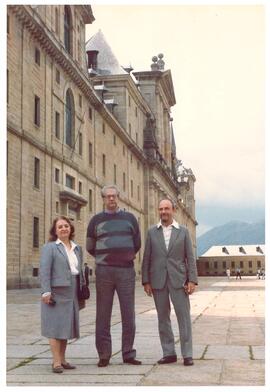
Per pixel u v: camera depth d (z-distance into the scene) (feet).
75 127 136.05
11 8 95.30
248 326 39.37
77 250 24.35
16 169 96.99
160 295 24.31
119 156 188.44
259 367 22.47
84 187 144.36
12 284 93.91
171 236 24.62
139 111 225.56
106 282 23.93
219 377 20.43
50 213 114.32
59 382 19.97
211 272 458.91
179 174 401.70
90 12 146.30
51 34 113.19
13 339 32.22
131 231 24.72
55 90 120.57
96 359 25.08
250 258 455.22
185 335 23.48
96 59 199.93
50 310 22.82
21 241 98.12
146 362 24.13
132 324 24.02
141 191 226.99
